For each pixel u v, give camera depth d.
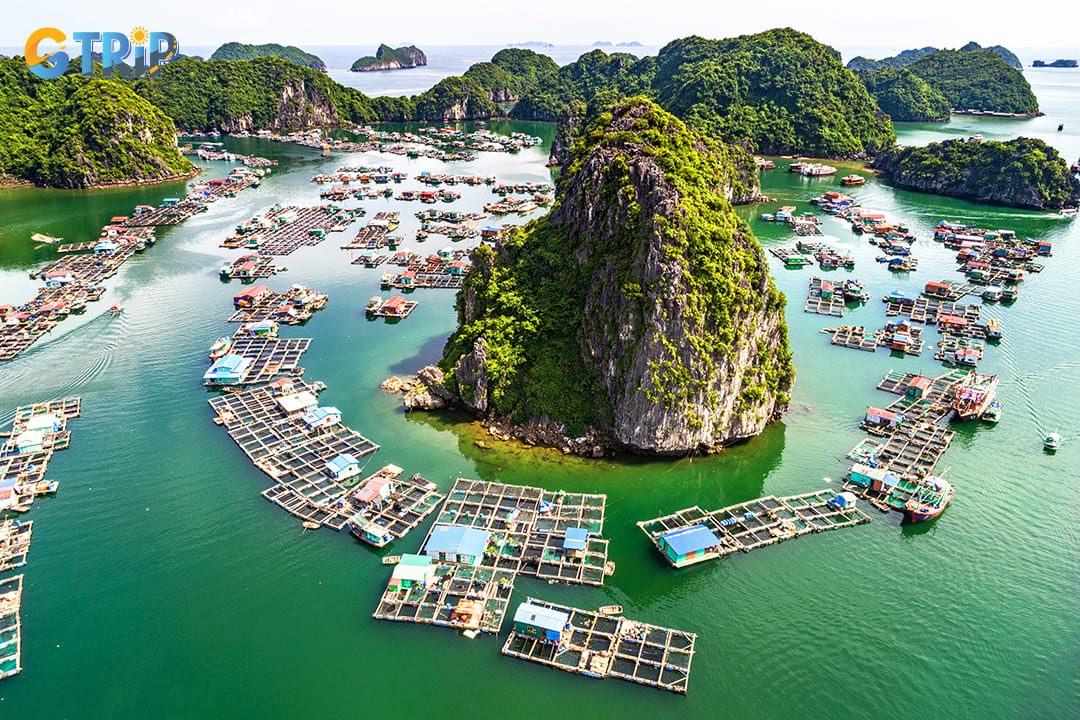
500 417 106.75
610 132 122.56
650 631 70.25
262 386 119.69
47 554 81.44
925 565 80.00
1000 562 80.50
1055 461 99.56
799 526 85.25
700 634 70.94
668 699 64.06
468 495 90.12
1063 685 65.75
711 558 80.44
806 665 67.56
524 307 109.56
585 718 62.50
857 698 64.44
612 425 98.81
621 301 97.19
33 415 108.56
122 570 79.19
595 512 87.88
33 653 69.19
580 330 105.00
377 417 110.31
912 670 67.12
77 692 65.38
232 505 89.56
